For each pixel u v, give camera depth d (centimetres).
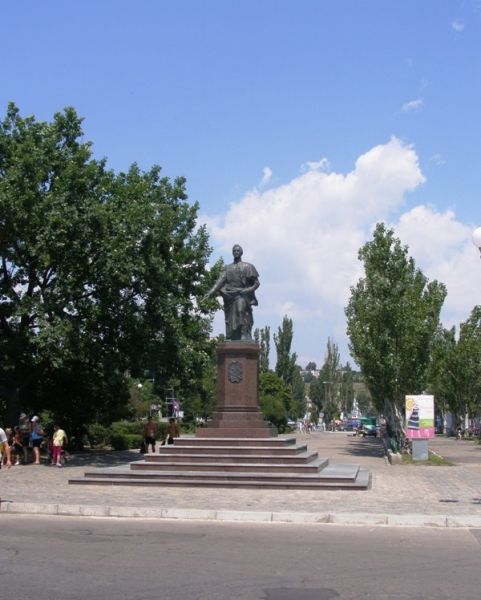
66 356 2708
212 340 3488
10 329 2970
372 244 3719
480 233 1636
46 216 2656
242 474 1928
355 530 1267
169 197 3375
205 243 3422
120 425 4516
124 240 2780
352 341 3806
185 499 1617
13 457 2831
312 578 878
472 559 1010
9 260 2775
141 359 3105
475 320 6600
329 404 11194
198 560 977
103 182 2995
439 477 2364
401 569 937
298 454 2081
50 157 2856
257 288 2419
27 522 1329
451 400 6819
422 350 3641
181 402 6356
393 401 3681
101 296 2934
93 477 1975
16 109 2941
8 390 3041
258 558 997
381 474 2481
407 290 3697
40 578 856
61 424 3603
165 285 3072
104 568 916
